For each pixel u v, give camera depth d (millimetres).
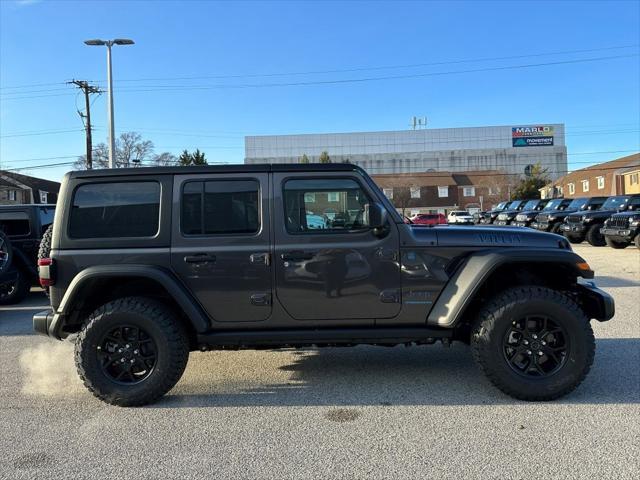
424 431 3805
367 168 109750
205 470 3295
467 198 77562
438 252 4484
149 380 4352
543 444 3551
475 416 4062
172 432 3877
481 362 4375
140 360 4426
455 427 3865
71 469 3332
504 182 77750
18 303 10117
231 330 4508
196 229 4453
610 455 3377
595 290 4664
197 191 4477
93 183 4484
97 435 3846
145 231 4453
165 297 4652
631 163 53938
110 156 25359
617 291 9578
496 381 4340
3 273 9008
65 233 4434
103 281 4484
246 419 4102
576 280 4691
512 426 3857
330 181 4504
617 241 17516
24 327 7895
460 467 3262
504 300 4344
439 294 4504
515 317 4297
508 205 29625
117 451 3578
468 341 4797
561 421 3928
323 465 3324
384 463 3334
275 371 5328
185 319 4629
